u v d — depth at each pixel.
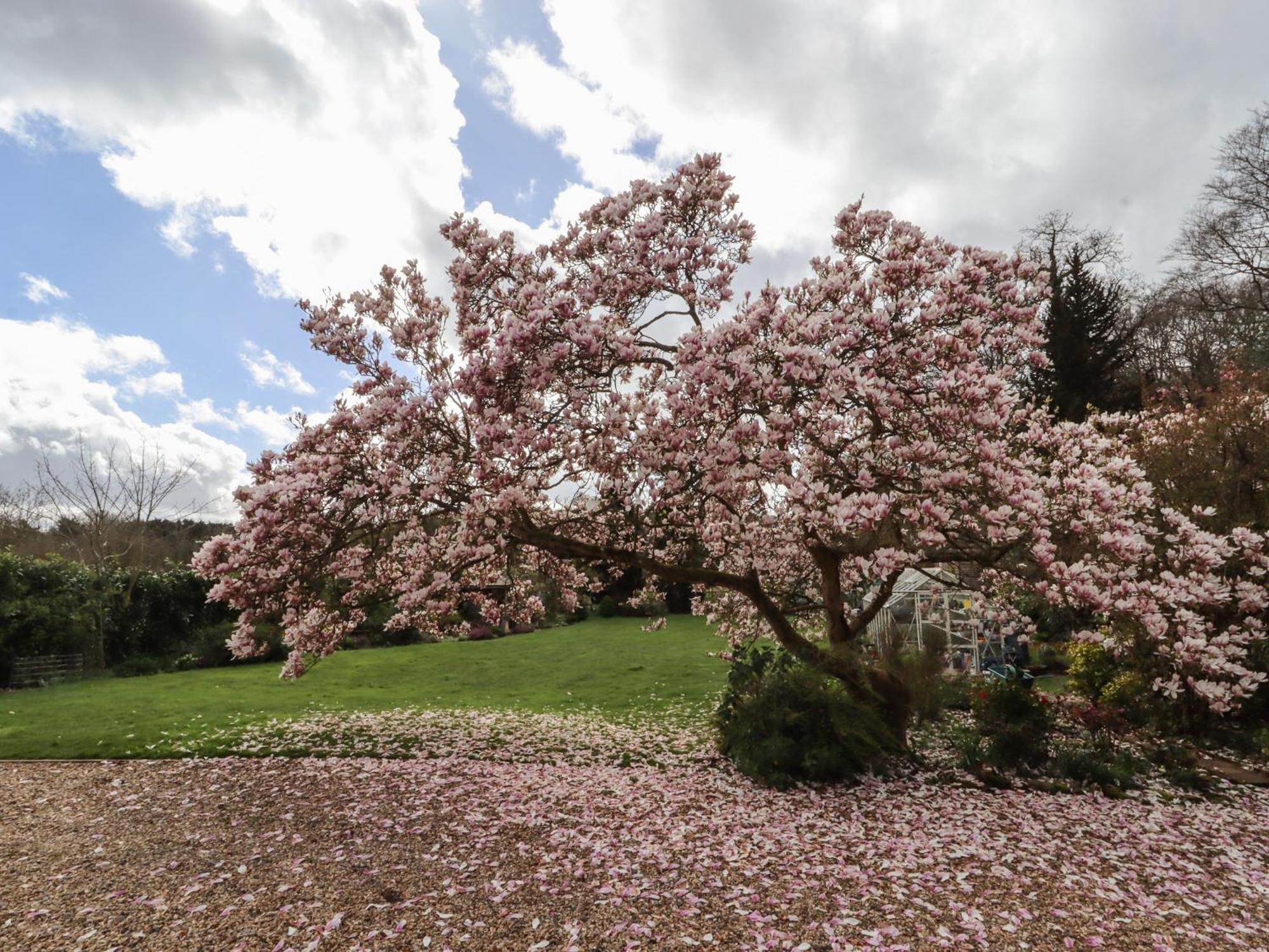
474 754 9.34
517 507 7.37
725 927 4.41
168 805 7.09
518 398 7.10
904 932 4.35
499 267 8.62
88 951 4.18
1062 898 4.82
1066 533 7.25
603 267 8.38
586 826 6.25
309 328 7.93
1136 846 5.86
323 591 8.18
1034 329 7.98
